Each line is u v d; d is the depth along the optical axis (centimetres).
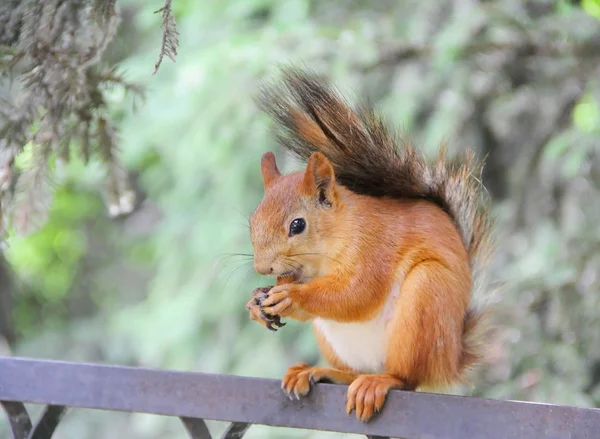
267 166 637
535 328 1035
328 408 508
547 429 455
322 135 635
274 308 560
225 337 1253
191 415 512
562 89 1120
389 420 496
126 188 679
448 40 1087
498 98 1120
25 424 548
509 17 1102
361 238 588
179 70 1195
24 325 1794
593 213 1047
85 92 614
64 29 580
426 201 627
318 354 1207
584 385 1001
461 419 476
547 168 1080
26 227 622
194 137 1152
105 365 527
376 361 616
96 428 1549
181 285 1317
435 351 568
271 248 586
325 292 577
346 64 1110
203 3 1251
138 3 1316
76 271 1827
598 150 1030
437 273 575
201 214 1262
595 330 1010
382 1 1296
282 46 1131
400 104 1106
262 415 509
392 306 589
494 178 1240
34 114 591
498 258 1122
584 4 1112
